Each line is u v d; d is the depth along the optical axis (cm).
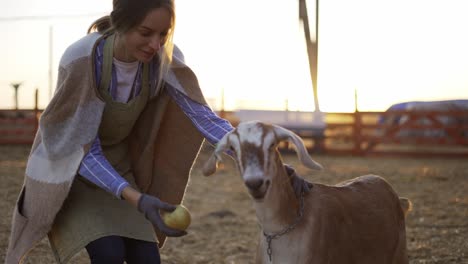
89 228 355
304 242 370
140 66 365
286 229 369
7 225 732
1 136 1958
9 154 1672
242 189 1091
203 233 734
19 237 367
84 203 364
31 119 1978
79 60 352
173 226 330
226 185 1141
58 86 354
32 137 1962
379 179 454
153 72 371
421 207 918
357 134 1809
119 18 342
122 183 341
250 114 1834
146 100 373
